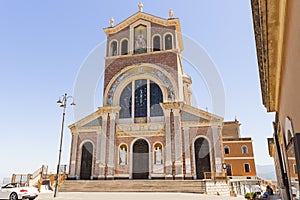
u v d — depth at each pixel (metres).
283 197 8.28
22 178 23.89
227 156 36.84
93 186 22.09
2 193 15.57
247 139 36.97
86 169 25.75
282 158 8.11
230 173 35.88
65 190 22.09
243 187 26.89
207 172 22.50
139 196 16.02
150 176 23.56
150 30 29.62
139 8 31.16
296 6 2.65
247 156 36.12
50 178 24.91
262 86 6.42
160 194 17.70
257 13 3.66
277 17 3.48
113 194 17.98
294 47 3.08
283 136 6.28
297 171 3.79
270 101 7.16
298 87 3.30
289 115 4.68
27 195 15.35
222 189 21.19
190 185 20.05
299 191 4.08
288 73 3.94
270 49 4.25
